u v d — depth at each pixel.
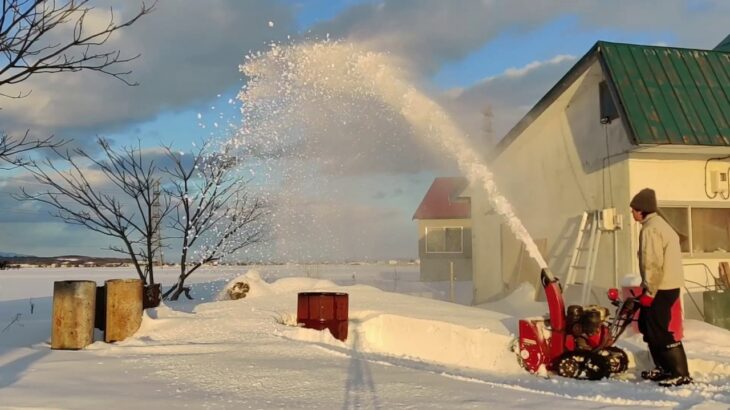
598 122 12.70
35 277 36.31
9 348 8.12
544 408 5.25
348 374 6.52
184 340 8.58
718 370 7.45
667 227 6.73
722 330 9.49
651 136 10.56
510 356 8.77
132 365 6.95
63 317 8.09
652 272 6.62
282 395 5.65
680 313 6.64
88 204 14.37
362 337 10.27
